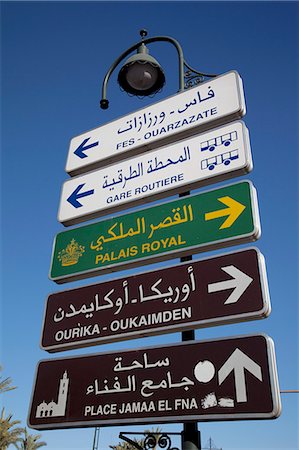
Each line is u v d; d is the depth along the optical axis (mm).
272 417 3672
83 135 7031
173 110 6258
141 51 6914
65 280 5762
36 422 4770
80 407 4602
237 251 4543
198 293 4543
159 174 5812
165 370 4324
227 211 4922
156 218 5379
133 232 5465
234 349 4086
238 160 5285
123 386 4469
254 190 4957
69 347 5090
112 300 5047
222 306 4340
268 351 3928
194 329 4523
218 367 4078
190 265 4754
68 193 6543
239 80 5934
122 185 6066
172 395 4168
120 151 6414
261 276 4285
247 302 4227
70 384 4793
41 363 5141
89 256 5645
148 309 4754
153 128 6305
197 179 5441
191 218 5121
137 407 4285
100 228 5777
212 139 5629
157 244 5199
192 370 4188
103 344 5004
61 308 5363
